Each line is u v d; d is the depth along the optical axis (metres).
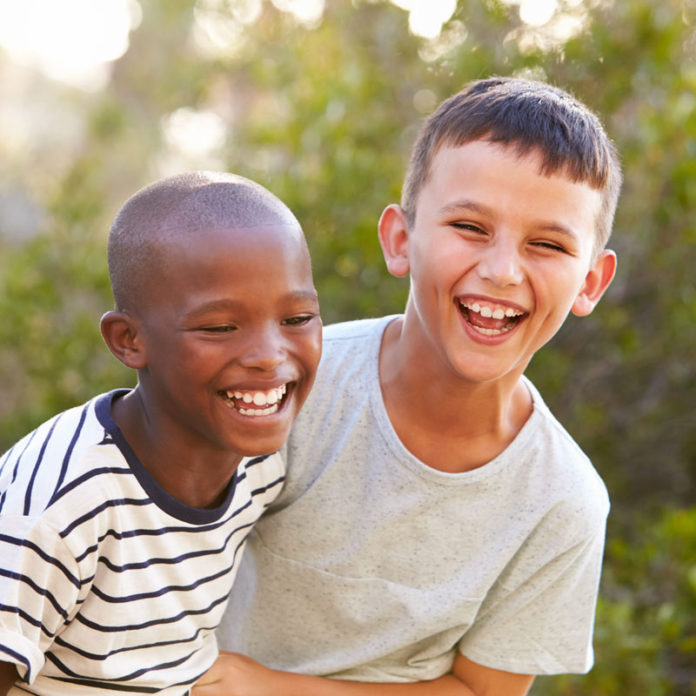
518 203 1.64
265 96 5.86
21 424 4.97
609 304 4.33
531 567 1.90
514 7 4.27
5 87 10.32
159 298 1.48
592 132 1.73
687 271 4.11
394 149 4.56
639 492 4.66
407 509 1.85
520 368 1.77
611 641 3.29
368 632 1.96
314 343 1.54
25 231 7.35
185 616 1.70
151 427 1.59
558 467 1.87
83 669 1.61
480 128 1.68
